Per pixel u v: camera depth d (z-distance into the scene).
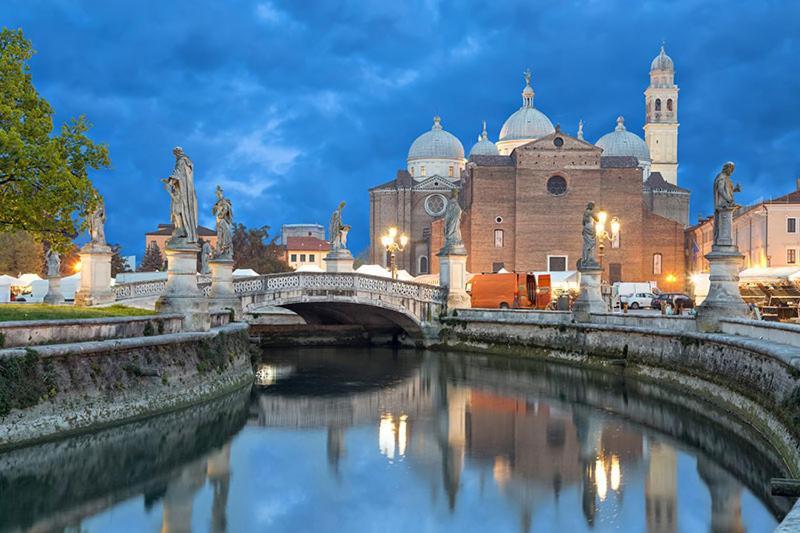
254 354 40.44
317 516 19.08
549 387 39.50
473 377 43.69
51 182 32.50
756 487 21.47
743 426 26.91
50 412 22.48
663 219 123.38
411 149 155.88
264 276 55.56
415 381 42.00
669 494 20.86
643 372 39.59
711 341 31.83
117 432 24.84
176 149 32.28
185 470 22.69
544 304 73.81
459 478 22.38
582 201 120.62
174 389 28.61
